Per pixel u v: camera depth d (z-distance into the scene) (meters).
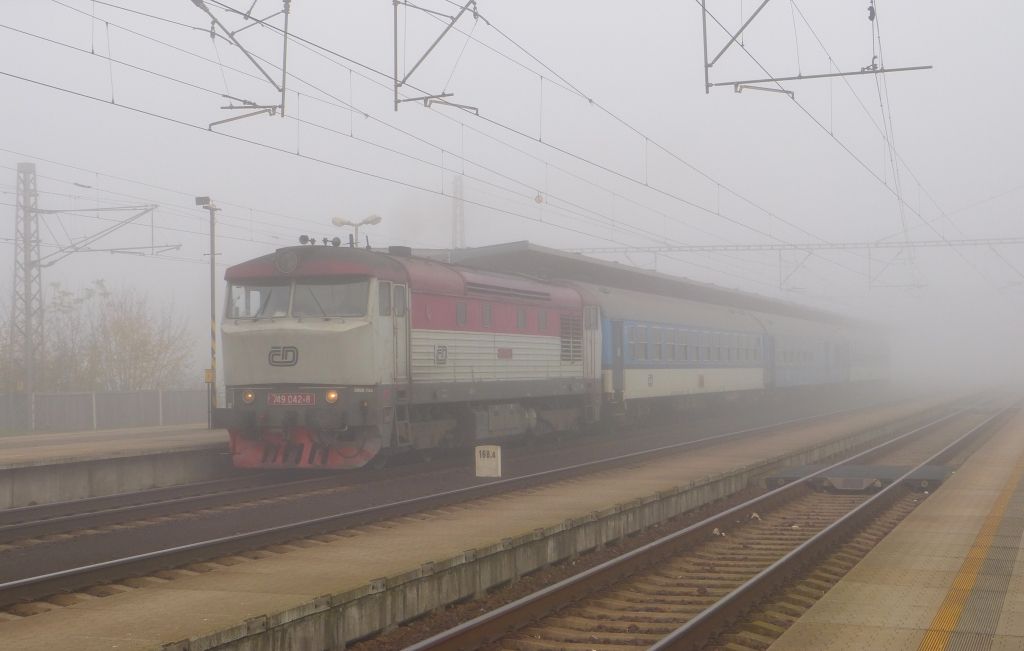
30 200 37.78
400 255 21.03
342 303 19.12
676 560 12.60
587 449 25.84
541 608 9.70
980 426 32.94
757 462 21.25
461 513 14.79
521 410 24.72
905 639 8.08
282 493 17.44
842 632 8.31
